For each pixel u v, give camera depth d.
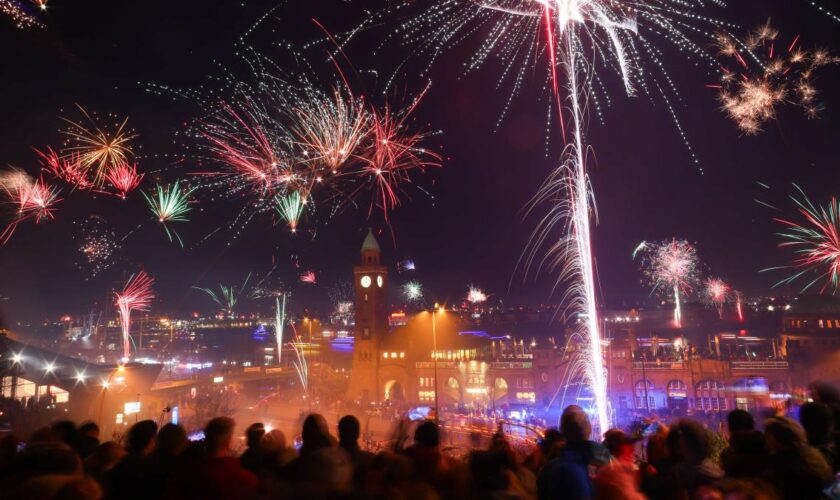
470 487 8.45
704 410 106.38
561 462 8.00
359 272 140.12
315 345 180.62
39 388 66.56
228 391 117.56
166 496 8.09
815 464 8.76
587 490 7.57
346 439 10.80
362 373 135.88
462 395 126.25
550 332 176.38
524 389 121.38
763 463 9.10
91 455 10.53
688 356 112.00
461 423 85.50
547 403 117.81
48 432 11.54
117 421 74.69
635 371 112.75
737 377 105.25
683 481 9.33
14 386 63.47
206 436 8.77
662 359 115.19
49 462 7.68
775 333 136.62
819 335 105.94
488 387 123.62
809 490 7.16
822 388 12.95
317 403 124.06
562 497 7.45
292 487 6.67
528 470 10.90
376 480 7.90
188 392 112.12
